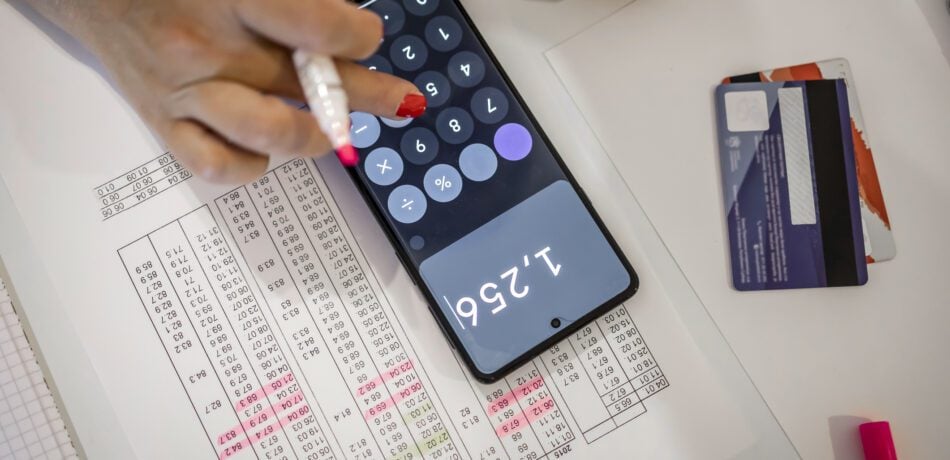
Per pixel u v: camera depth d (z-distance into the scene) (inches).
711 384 13.5
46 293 13.9
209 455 13.6
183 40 10.0
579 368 13.6
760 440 13.3
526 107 13.7
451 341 13.3
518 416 13.5
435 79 13.8
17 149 14.2
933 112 13.9
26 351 13.8
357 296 13.8
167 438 13.6
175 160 14.1
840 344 13.5
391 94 11.7
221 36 10.1
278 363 13.7
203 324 13.8
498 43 14.3
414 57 13.8
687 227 13.8
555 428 13.5
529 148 13.7
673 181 13.9
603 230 13.4
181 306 13.9
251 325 13.8
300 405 13.6
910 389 13.3
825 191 13.7
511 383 13.6
